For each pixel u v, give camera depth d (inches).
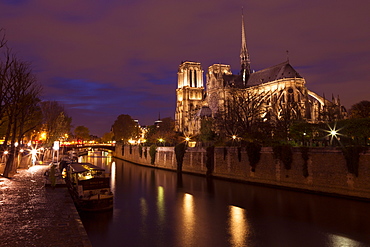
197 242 917.2
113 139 6466.5
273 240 931.3
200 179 2287.2
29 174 1770.4
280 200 1450.5
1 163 1948.8
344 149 1395.2
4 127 2123.5
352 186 1359.5
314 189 1530.5
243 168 2020.2
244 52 5428.2
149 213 1255.5
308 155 1569.9
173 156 2989.7
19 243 620.7
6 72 1528.1
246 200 1489.9
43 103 2928.2
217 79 5036.9
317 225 1062.4
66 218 816.3
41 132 3083.2
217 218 1182.9
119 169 3240.7
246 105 2864.2
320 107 3964.1
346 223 1069.8
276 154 1750.7
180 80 6441.9
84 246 609.0
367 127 1590.8
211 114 4820.4
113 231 1012.5
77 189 1240.8
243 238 951.6
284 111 3157.0
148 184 2090.3
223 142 2551.7
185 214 1243.2
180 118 6176.2
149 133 5940.0
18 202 1004.6
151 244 897.5
